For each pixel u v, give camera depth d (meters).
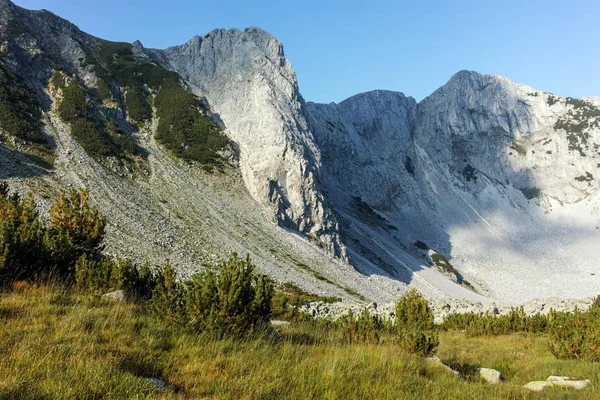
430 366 11.80
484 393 9.89
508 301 109.88
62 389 5.94
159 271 18.47
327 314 37.31
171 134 90.31
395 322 26.80
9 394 5.55
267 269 59.31
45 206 50.78
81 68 100.06
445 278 104.62
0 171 55.88
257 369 8.26
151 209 64.19
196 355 8.70
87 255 19.64
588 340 15.62
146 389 6.45
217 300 11.23
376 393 8.14
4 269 13.52
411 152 195.38
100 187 63.03
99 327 9.32
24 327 8.39
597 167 172.12
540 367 14.39
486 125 198.88
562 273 127.50
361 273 78.81
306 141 99.12
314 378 8.21
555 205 164.75
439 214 161.50
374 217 135.25
